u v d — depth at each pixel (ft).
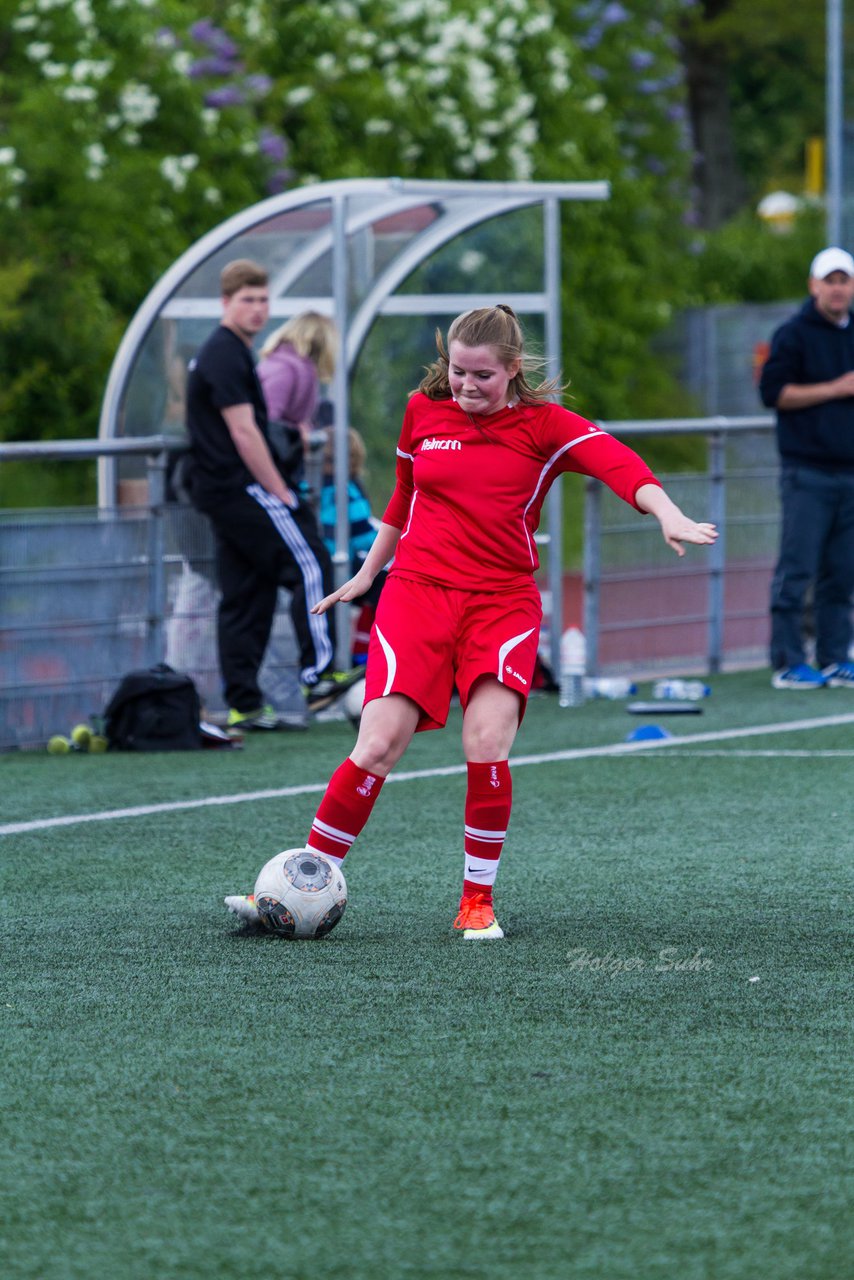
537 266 121.19
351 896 60.85
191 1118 39.01
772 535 130.93
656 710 106.42
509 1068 42.09
